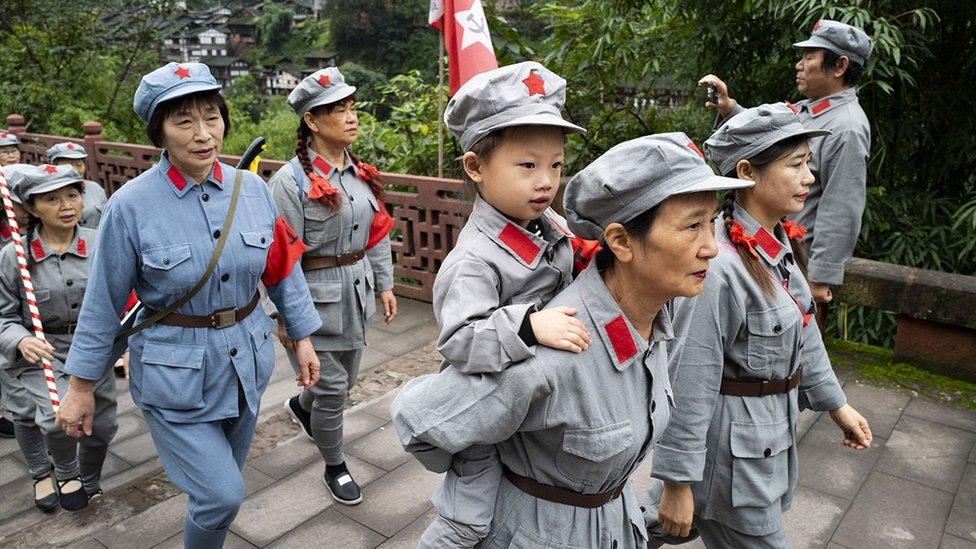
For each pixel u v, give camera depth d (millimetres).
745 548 1874
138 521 2740
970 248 4434
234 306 2170
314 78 2855
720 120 3496
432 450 1372
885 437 3213
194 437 2086
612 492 1428
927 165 4945
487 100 1381
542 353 1245
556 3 6680
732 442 1783
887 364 3928
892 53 4070
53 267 2838
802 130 1781
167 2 13602
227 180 2191
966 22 4539
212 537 2111
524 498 1396
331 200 2844
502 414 1263
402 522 2705
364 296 2971
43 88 12633
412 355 4438
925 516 2654
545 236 1555
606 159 1251
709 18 5254
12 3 12555
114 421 2973
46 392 2873
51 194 2723
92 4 13070
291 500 2848
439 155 5637
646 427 1375
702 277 1269
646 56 6051
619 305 1333
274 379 4199
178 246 2049
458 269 1438
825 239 3238
